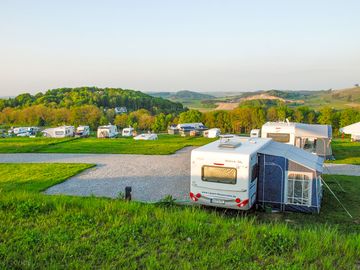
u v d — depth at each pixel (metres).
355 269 7.57
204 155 13.81
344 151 31.08
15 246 8.56
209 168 13.77
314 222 13.05
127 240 9.09
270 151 14.91
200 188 14.02
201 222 10.16
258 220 13.29
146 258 8.08
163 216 10.79
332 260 7.96
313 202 14.03
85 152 32.25
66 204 11.96
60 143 39.53
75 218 10.45
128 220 10.54
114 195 16.88
